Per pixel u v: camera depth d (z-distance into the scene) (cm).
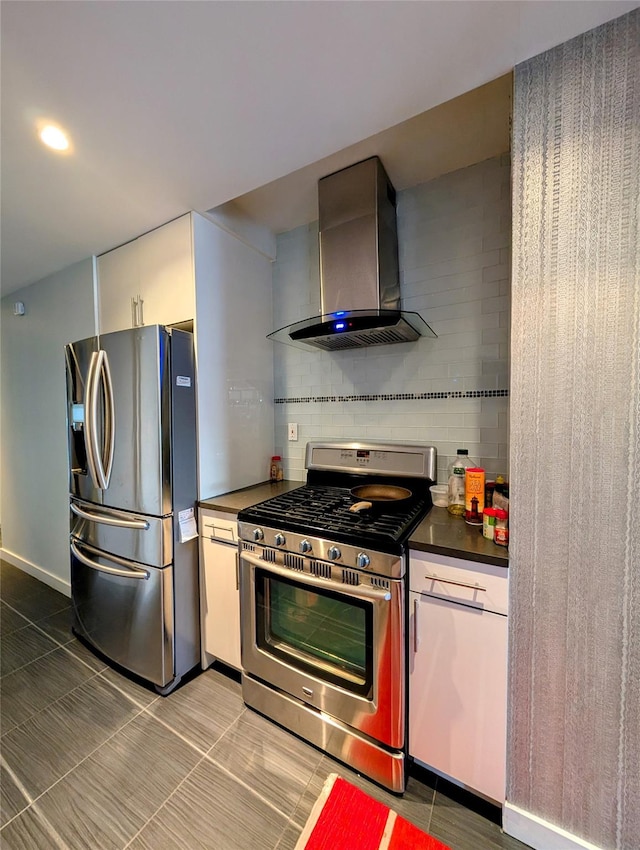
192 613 175
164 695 165
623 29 86
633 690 91
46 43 91
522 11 84
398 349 185
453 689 114
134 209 169
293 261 220
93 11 83
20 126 118
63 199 160
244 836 109
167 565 163
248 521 149
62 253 213
